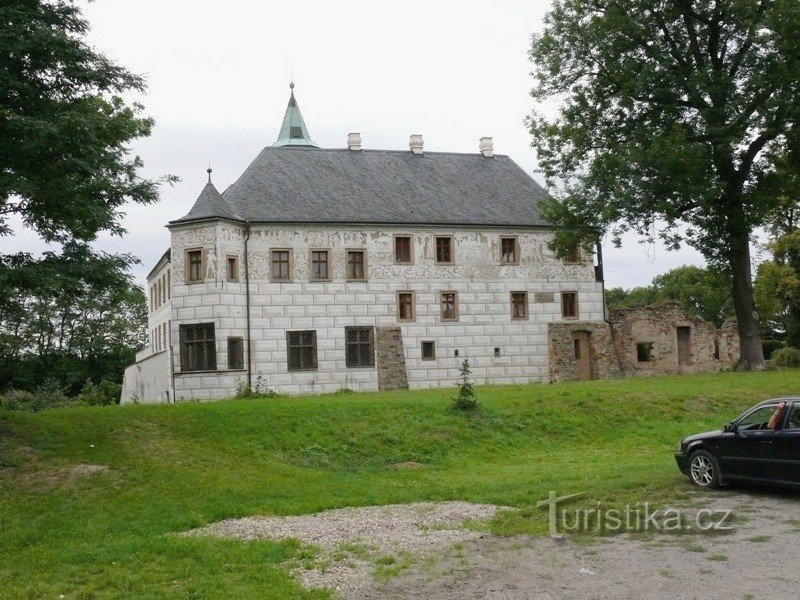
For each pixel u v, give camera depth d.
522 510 17.39
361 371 46.41
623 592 11.91
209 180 45.31
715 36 42.00
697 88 40.03
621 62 42.09
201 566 14.09
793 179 42.34
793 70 37.44
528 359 49.56
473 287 49.09
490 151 55.84
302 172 50.12
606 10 41.94
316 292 46.19
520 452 27.84
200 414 28.19
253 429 27.11
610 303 118.19
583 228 43.56
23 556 15.30
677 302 52.03
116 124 22.77
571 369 49.84
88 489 20.48
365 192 49.91
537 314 50.03
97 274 22.83
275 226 45.81
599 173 42.34
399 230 48.09
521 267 50.09
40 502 19.45
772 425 17.80
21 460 22.14
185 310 43.91
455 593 12.23
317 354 45.81
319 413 29.36
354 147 53.25
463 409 30.89
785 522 15.36
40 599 12.71
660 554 13.71
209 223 43.75
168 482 21.12
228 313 43.72
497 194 52.72
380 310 47.25
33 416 26.25
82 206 21.86
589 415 31.73
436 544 15.00
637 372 51.06
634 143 40.72
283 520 17.67
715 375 41.41
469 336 48.69
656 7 41.62
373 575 13.23
